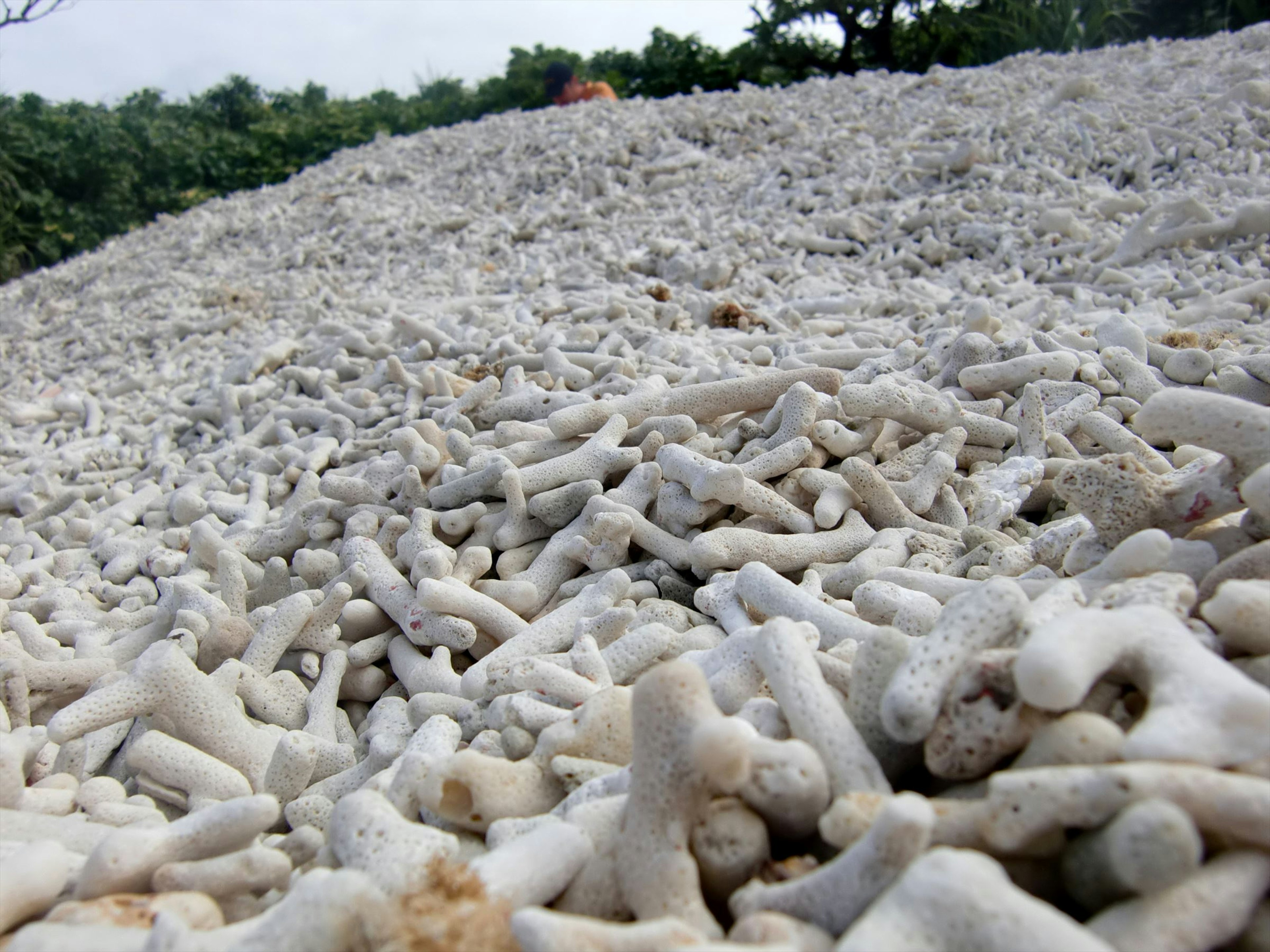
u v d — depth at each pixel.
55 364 0.80
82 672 0.30
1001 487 0.32
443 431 0.41
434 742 0.23
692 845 0.16
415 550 0.32
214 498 0.42
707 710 0.15
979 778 0.16
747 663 0.21
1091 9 1.36
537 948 0.14
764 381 0.37
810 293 0.68
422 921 0.13
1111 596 0.19
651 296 0.67
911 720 0.16
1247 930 0.14
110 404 0.65
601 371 0.47
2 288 1.17
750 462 0.32
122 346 0.79
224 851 0.18
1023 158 0.83
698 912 0.15
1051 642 0.15
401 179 1.14
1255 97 0.82
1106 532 0.22
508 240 0.90
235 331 0.78
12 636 0.33
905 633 0.23
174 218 1.24
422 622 0.29
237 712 0.26
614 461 0.34
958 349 0.39
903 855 0.14
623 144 1.04
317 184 1.17
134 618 0.34
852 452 0.34
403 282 0.85
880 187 0.85
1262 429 0.20
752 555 0.29
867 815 0.15
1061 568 0.26
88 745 0.27
